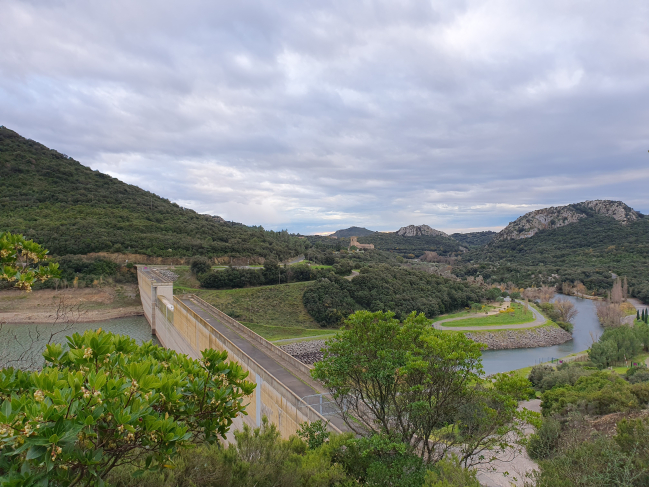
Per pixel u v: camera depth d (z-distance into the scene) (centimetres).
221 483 926
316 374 1385
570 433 2069
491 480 1862
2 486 475
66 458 499
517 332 8294
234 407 820
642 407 2402
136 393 607
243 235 13925
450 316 9644
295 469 1051
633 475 1170
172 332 5612
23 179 12950
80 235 9844
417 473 1112
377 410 1391
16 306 7200
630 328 6644
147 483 833
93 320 7525
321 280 9019
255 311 8231
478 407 1370
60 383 530
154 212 13775
